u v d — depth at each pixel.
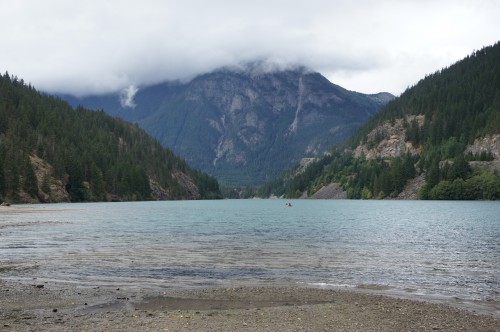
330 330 15.74
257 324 16.34
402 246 39.28
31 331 15.34
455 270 27.98
